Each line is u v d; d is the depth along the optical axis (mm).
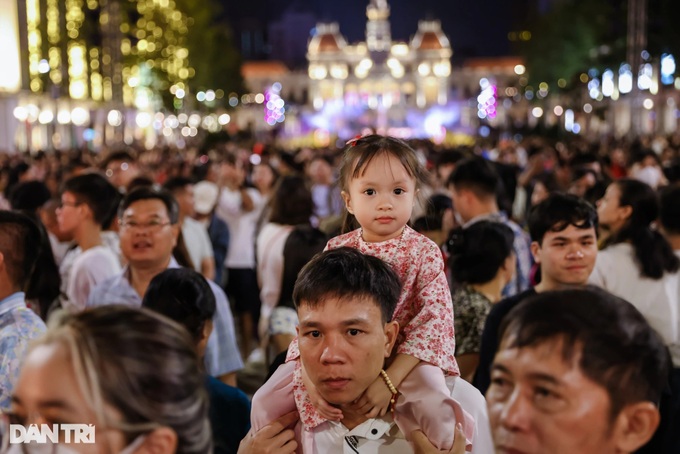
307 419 2652
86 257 5277
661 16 33344
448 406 2549
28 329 3381
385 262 2652
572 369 1550
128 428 1505
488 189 5871
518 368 1592
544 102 66625
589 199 7520
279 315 5039
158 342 1578
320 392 2510
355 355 2441
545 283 4277
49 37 38719
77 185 5453
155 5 46250
